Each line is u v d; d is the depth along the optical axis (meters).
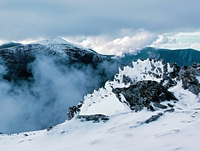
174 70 58.25
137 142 23.77
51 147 34.50
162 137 23.41
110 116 41.78
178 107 38.59
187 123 27.06
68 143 34.34
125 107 47.16
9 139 60.38
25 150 37.66
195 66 52.72
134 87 48.81
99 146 25.11
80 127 38.78
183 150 18.39
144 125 31.31
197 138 20.73
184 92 46.38
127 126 32.19
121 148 22.67
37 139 41.62
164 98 42.94
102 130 34.56
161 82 54.59
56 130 40.41
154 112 36.22
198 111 32.38
